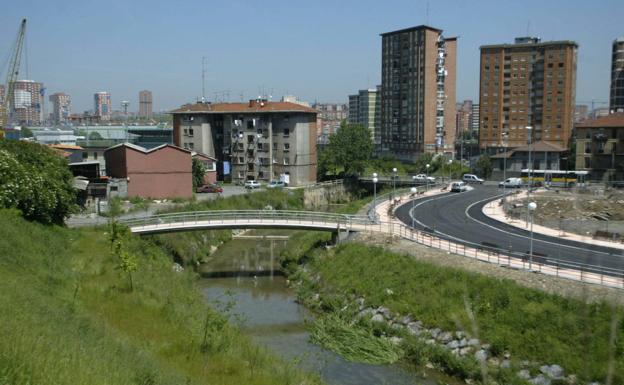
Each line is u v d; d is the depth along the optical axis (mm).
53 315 23625
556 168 111812
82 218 65000
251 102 115750
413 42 158250
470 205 76812
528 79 145250
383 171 140250
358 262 50281
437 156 144250
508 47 146375
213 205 81000
